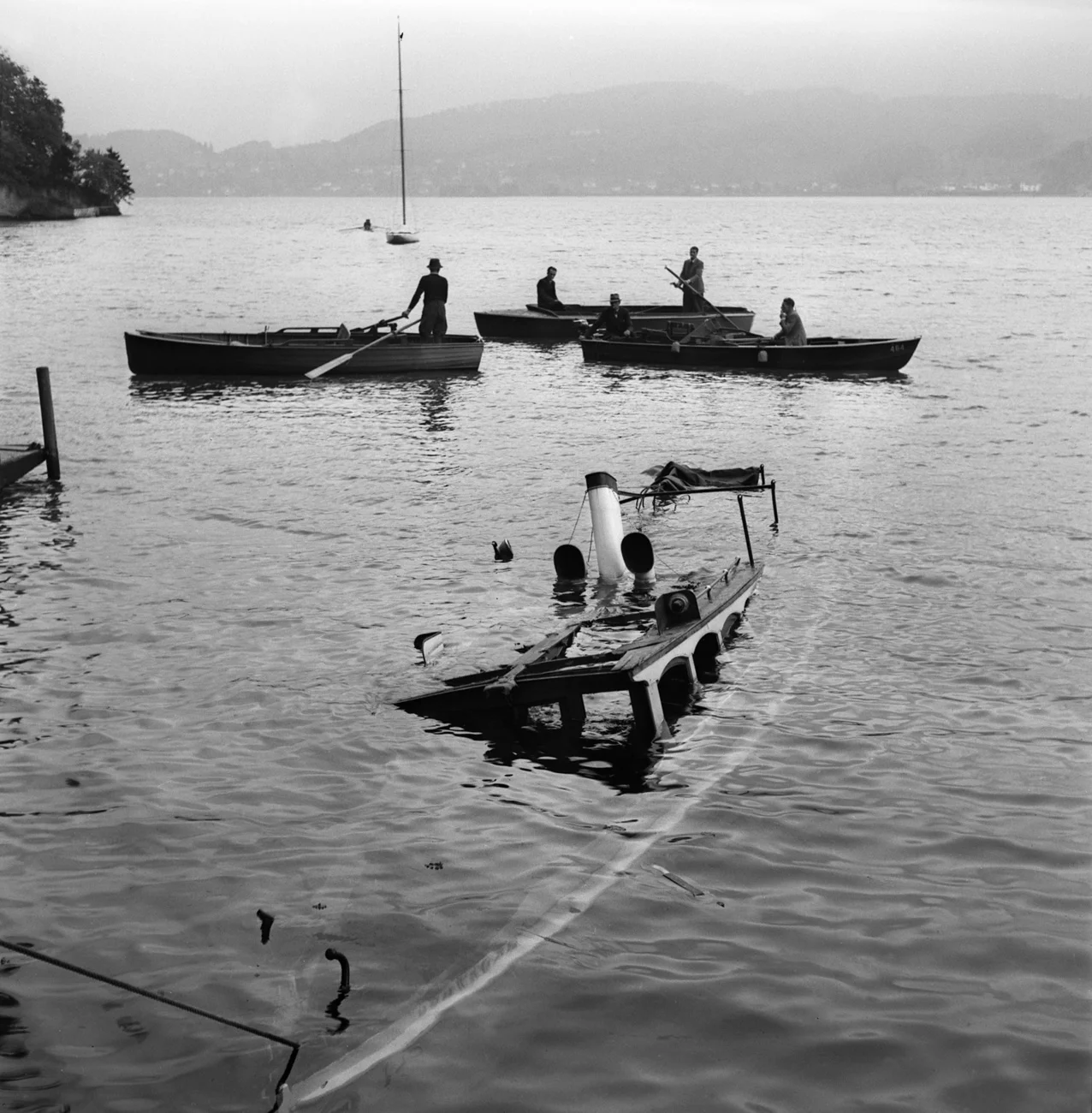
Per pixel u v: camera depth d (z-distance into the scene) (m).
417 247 88.88
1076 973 5.60
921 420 20.50
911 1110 4.77
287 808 7.30
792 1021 5.30
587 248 85.31
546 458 17.59
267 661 9.66
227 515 14.26
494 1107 4.82
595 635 10.29
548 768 7.88
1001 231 125.19
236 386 24.44
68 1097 4.89
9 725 8.41
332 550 12.80
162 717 8.57
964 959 5.72
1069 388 23.83
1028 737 8.23
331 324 35.22
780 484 15.84
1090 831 6.95
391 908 6.21
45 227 126.56
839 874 6.51
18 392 23.42
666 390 24.05
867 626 10.47
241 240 100.75
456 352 26.36
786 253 78.25
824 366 26.19
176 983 5.61
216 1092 4.93
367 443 18.67
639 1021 5.32
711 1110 4.79
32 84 152.75
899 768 7.79
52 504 14.80
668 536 13.48
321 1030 5.28
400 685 9.19
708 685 9.23
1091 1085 4.89
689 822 7.11
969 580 11.68
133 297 43.78
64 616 10.66
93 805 7.30
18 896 6.32
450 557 12.56
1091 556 12.41
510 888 6.40
